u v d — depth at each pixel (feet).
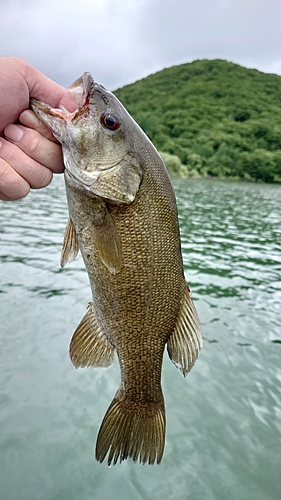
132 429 0.90
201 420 1.82
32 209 7.23
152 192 0.80
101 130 0.74
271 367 2.26
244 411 1.89
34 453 1.56
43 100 0.73
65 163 0.72
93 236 0.79
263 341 2.57
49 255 4.09
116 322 0.85
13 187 0.71
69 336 2.38
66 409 1.80
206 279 3.86
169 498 1.43
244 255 5.07
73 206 0.78
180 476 1.53
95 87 0.77
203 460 1.61
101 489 1.45
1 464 1.50
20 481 1.44
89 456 1.58
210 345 2.47
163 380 2.11
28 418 1.73
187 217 7.93
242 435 1.74
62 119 0.71
